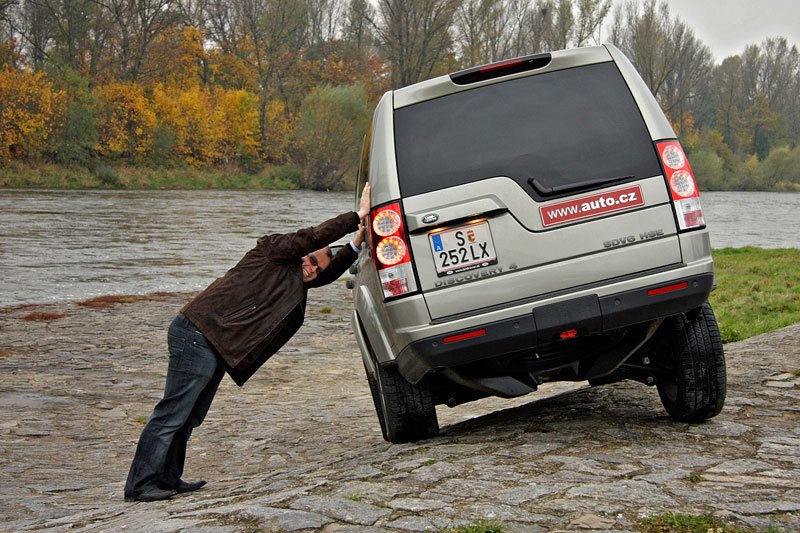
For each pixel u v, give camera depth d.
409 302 4.78
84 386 10.05
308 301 18.33
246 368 5.02
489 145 4.88
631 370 5.56
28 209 41.16
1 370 10.85
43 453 7.11
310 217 42.22
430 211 4.80
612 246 4.77
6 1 74.25
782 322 11.16
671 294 4.74
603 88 5.00
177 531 3.63
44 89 62.91
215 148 78.94
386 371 5.39
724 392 5.14
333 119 79.25
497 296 4.75
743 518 3.38
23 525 4.70
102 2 77.06
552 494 3.79
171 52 83.94
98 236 30.55
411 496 3.91
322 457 6.66
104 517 4.52
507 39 82.00
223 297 5.03
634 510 3.51
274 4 91.44
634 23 97.50
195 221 38.41
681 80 112.75
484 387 5.08
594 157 4.85
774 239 34.41
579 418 5.70
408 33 77.31
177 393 5.02
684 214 4.83
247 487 4.89
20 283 19.14
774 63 143.00
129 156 71.94
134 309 16.14
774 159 115.25
